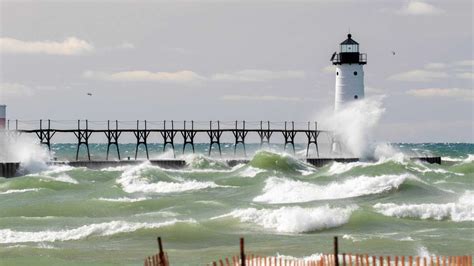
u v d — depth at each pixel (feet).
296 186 499.10
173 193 529.04
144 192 536.42
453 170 648.38
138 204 451.12
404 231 369.09
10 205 456.86
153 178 575.79
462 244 335.26
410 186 485.15
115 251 328.70
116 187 543.80
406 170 602.44
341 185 492.95
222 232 368.68
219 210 427.33
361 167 611.06
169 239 353.72
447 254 317.63
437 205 402.72
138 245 342.44
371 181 492.54
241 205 436.35
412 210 400.88
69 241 348.79
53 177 588.91
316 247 332.60
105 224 367.86
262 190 502.38
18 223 388.98
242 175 615.16
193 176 611.47
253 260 286.46
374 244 335.88
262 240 351.46
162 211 429.79
